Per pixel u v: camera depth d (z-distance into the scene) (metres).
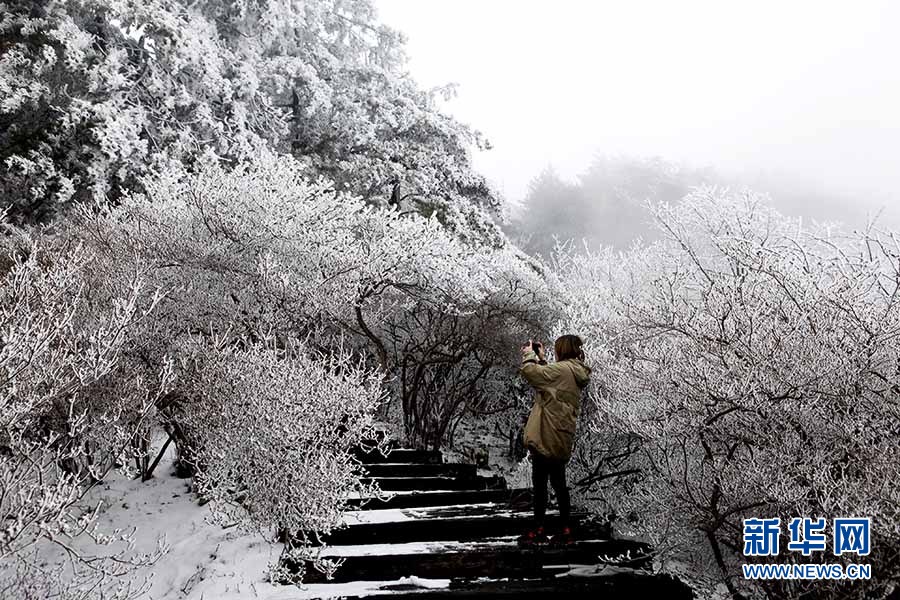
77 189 11.45
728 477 4.77
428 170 16.80
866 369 4.36
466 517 5.49
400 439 9.48
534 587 4.50
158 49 12.39
